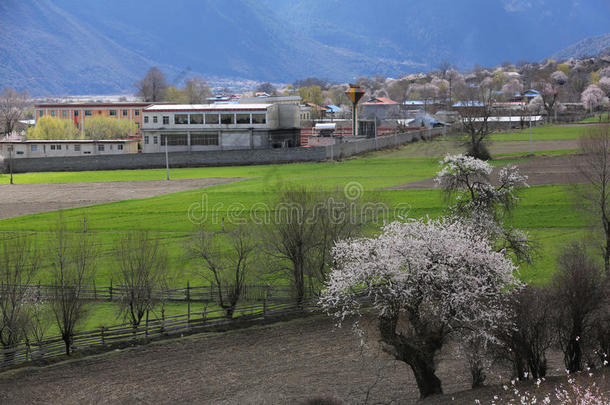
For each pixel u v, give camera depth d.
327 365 44.22
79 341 48.78
